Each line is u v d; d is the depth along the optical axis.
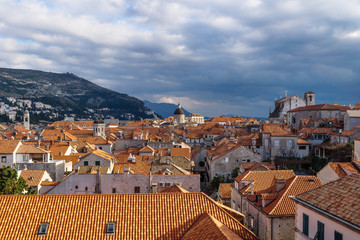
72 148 106.56
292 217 40.62
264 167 63.19
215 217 33.72
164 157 83.44
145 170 72.88
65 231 31.05
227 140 124.69
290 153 107.81
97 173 62.25
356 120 110.69
